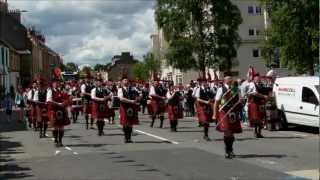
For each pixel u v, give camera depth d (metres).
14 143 18.70
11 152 16.30
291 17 39.06
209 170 12.08
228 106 13.69
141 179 11.25
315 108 20.11
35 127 23.50
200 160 13.59
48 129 23.69
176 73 78.69
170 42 53.81
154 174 11.80
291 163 12.82
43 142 18.72
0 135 21.86
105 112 20.39
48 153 15.81
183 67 53.34
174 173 11.84
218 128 13.88
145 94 33.91
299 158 13.58
